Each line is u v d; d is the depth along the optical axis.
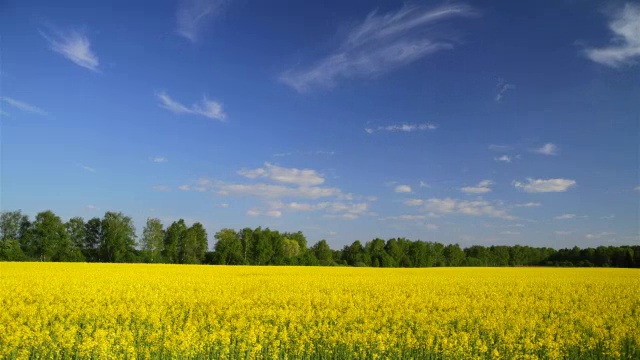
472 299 25.56
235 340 14.55
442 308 22.14
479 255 135.62
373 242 119.56
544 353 14.49
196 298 23.61
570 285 35.34
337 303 22.67
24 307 18.95
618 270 65.50
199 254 99.19
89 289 25.69
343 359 13.95
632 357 14.91
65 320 17.16
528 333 15.62
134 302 21.88
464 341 14.42
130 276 37.03
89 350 12.89
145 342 14.32
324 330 15.68
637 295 28.88
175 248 97.56
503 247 137.75
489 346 14.98
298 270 53.62
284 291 27.47
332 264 94.31
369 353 13.88
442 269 66.56
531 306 23.22
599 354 14.73
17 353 13.29
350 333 14.70
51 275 36.22
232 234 102.25
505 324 17.78
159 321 17.05
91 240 92.12
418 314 18.78
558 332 16.92
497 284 35.53
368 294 26.58
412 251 113.50
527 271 60.00
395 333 16.16
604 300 26.17
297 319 17.95
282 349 13.92
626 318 19.97
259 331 14.79
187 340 13.09
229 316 18.72
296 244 102.94
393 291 28.83
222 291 27.06
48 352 13.27
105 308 19.66
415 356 14.07
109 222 91.06
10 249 81.50
